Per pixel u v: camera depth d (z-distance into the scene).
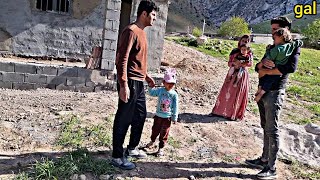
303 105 10.70
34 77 9.30
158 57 11.59
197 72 13.52
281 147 6.75
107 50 9.70
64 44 11.14
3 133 5.96
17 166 4.93
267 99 5.14
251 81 13.62
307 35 33.53
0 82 9.10
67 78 9.51
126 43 4.70
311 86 14.46
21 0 10.56
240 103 8.00
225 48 22.25
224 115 8.07
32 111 7.26
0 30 10.55
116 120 5.02
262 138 7.15
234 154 6.24
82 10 11.07
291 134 7.32
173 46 19.30
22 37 10.78
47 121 6.68
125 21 12.66
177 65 14.07
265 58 5.11
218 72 14.22
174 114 5.60
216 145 6.55
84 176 4.76
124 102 4.90
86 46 11.31
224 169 5.61
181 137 6.70
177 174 5.26
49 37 11.00
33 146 5.64
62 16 10.98
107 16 9.55
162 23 11.38
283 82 5.12
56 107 7.74
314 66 20.61
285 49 4.92
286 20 5.10
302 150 6.86
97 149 5.71
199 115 8.19
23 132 6.08
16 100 8.08
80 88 9.64
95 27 11.25
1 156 5.17
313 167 6.13
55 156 5.32
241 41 7.84
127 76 4.88
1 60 9.63
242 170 5.62
